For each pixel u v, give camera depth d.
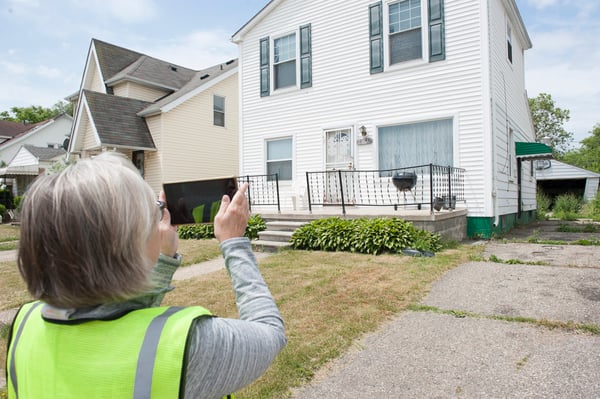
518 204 11.65
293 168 10.71
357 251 6.52
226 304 4.04
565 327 3.11
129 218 0.73
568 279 4.43
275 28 11.17
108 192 0.72
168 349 0.65
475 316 3.44
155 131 14.38
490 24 8.25
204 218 1.05
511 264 5.35
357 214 7.77
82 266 0.68
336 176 10.02
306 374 2.54
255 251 7.38
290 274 5.10
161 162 14.16
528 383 2.35
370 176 9.48
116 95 16.22
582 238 8.17
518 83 11.66
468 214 8.23
